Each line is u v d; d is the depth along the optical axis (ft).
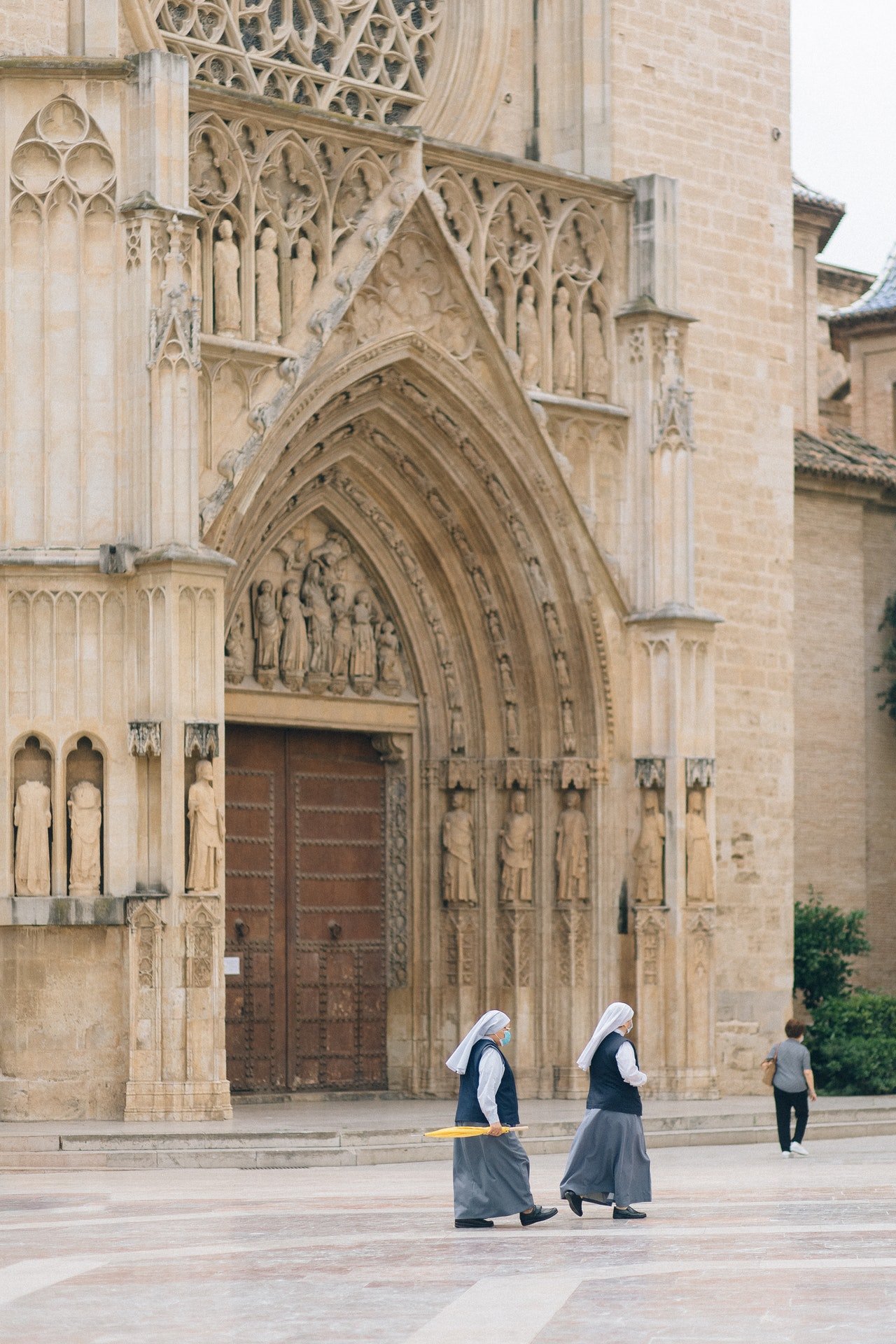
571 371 127.34
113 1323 48.08
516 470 124.26
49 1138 95.45
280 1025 123.75
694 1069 126.11
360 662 126.31
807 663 162.71
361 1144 98.07
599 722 127.13
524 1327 46.88
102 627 106.42
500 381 123.13
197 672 105.50
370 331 117.91
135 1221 69.92
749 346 139.23
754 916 136.98
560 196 127.44
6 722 106.32
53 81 107.45
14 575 106.52
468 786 128.16
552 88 133.08
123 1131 97.09
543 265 126.31
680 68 136.67
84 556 106.42
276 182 115.24
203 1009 104.78
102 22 109.70
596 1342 44.83
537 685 127.75
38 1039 105.29
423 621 128.16
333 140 116.88
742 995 135.95
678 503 128.16
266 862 123.95
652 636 127.44
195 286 108.47
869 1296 50.72
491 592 127.44
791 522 141.08
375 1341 45.14
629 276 130.11
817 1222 67.46
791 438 141.69
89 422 107.14
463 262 120.78
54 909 104.83
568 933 126.82
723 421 137.39
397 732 128.26
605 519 128.06
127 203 106.63
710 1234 64.13
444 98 131.13
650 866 126.41
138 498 106.32
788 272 142.00
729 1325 46.80
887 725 168.76
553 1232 65.51
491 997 127.44
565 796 127.54
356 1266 57.72
